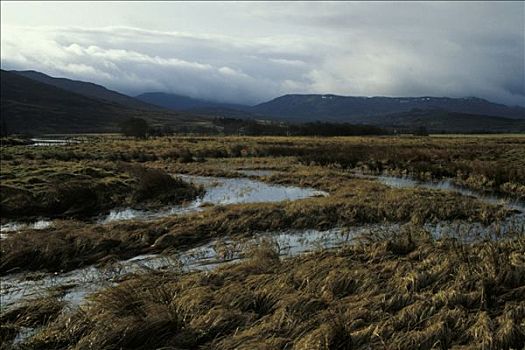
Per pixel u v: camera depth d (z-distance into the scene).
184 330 7.73
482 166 30.44
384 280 9.77
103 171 27.91
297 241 14.74
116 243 14.09
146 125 94.81
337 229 16.31
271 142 68.06
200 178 32.44
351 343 7.06
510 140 71.94
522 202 21.94
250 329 7.57
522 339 6.87
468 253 11.22
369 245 12.70
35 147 58.53
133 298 8.77
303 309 8.35
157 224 16.14
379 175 33.16
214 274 10.45
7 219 18.47
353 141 72.69
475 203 19.88
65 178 24.61
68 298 10.29
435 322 7.52
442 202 19.77
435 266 10.11
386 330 7.35
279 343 7.09
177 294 9.17
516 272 9.37
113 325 7.78
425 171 32.59
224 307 8.44
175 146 58.72
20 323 8.87
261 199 23.33
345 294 9.27
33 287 11.14
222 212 17.64
